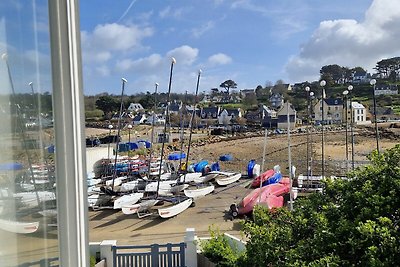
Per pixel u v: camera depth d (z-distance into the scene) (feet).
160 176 40.60
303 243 8.62
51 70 2.74
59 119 2.78
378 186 8.77
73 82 2.90
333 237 8.11
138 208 30.94
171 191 36.70
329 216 8.98
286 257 8.50
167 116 47.34
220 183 42.63
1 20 2.40
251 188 40.14
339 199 9.43
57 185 2.74
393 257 6.84
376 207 8.09
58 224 2.73
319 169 36.60
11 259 2.43
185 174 40.42
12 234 2.44
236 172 48.34
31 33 2.60
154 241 24.53
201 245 17.11
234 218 29.12
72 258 2.83
